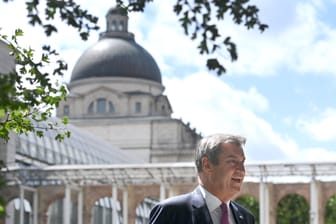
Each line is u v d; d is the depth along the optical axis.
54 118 116.12
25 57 14.20
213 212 11.58
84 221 97.94
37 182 96.06
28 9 11.27
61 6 11.43
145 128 176.62
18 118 15.75
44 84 13.68
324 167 89.50
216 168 11.52
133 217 97.25
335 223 131.88
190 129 179.50
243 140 11.75
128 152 176.25
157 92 185.12
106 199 117.75
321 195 91.94
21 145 102.31
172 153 174.88
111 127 177.12
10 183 93.44
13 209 93.94
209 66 11.09
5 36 14.72
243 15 10.98
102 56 183.88
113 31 189.12
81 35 11.73
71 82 184.25
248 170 91.81
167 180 95.94
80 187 97.88
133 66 183.75
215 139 11.65
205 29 11.03
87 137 133.00
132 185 97.38
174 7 11.06
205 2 11.00
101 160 132.62
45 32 11.35
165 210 11.62
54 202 105.25
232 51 11.05
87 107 180.25
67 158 117.25
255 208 131.88
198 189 11.77
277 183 92.69
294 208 131.12
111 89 180.00
